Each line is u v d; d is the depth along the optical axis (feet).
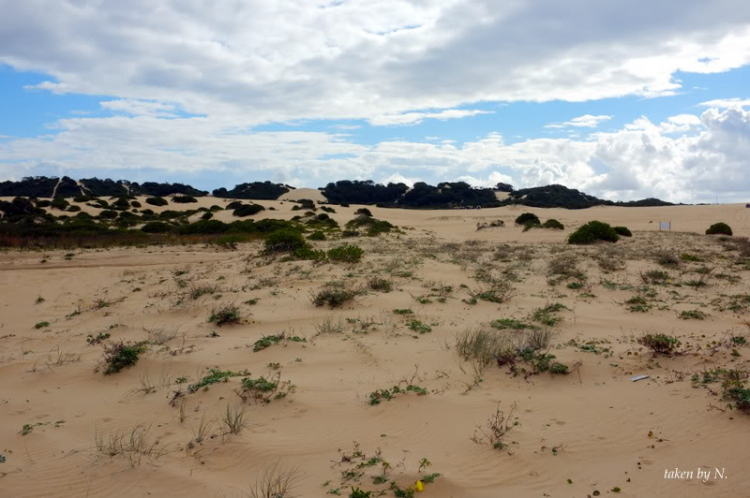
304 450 14.98
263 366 22.59
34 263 68.03
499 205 333.01
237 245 88.69
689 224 136.26
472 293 37.22
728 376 17.87
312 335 27.53
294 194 360.48
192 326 31.22
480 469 13.56
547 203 317.83
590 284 40.83
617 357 21.48
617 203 335.88
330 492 12.74
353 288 38.42
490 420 16.34
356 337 26.53
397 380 20.42
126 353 23.25
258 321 31.09
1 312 40.42
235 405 18.19
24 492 13.43
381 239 91.50
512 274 45.88
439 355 23.30
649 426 15.12
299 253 58.49
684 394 16.94
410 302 34.55
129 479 13.84
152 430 16.85
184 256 76.23
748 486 11.79
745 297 34.65
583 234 83.25
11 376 23.72
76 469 14.48
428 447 14.92
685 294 37.35
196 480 13.58
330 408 17.76
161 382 21.40
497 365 21.38
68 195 262.67
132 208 182.09
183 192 309.63
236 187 364.17
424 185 367.66
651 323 28.96
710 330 26.73
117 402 19.62
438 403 17.74
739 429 14.24
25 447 16.06
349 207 224.12
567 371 19.83
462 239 104.63
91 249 82.99
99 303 40.04
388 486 12.87
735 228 121.08
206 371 22.34
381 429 16.17
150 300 40.68
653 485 12.23
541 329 26.30
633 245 77.77
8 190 266.77
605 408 16.63
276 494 12.62
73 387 21.90
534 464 13.58
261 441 15.48
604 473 12.95
